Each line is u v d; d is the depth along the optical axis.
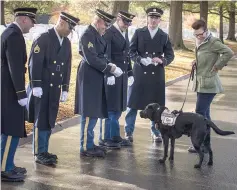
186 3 34.88
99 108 6.30
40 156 6.04
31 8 5.04
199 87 6.70
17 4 30.61
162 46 7.18
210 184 5.46
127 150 6.93
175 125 6.14
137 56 7.05
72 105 9.75
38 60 5.62
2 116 5.10
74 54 17.30
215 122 9.34
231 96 12.88
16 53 4.95
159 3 32.22
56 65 5.82
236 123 9.27
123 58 6.79
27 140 7.20
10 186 5.15
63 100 6.05
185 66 20.17
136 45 7.14
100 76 6.26
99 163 6.18
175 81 16.36
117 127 7.05
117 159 6.41
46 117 5.87
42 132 5.97
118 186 5.27
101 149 6.62
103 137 7.34
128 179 5.55
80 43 6.18
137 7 33.09
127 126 7.41
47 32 5.74
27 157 6.34
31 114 5.94
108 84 6.46
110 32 6.65
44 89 5.79
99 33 6.20
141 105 7.20
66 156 6.46
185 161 6.42
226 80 16.92
